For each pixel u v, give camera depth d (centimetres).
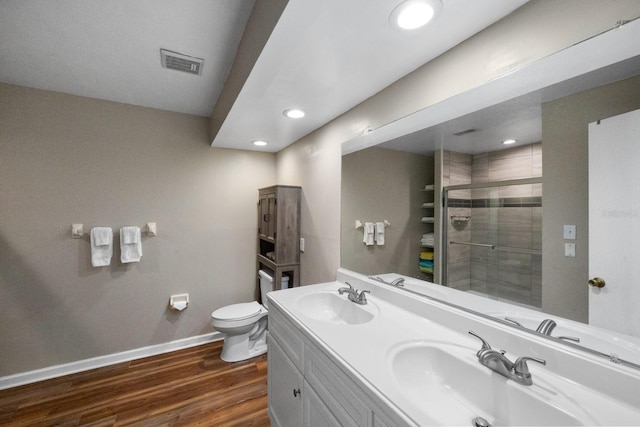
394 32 103
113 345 233
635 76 69
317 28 100
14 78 191
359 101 168
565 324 82
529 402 72
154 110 249
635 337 69
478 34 104
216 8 127
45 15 129
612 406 67
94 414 171
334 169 199
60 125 213
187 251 264
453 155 114
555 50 83
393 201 146
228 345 236
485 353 82
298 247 255
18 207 202
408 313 129
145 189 245
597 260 76
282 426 137
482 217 104
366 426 76
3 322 198
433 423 61
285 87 148
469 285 109
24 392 192
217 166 280
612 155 73
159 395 189
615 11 72
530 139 89
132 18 132
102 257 220
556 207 84
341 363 87
